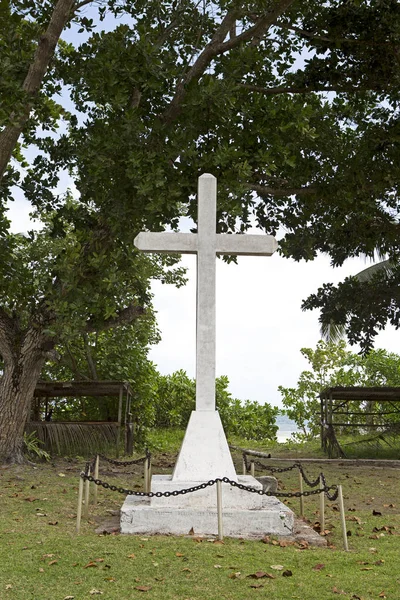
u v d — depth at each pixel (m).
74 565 5.77
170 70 12.55
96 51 13.48
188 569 5.69
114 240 14.23
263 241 8.93
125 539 6.89
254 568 5.79
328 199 14.89
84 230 13.65
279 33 15.78
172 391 26.14
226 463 8.01
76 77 14.33
